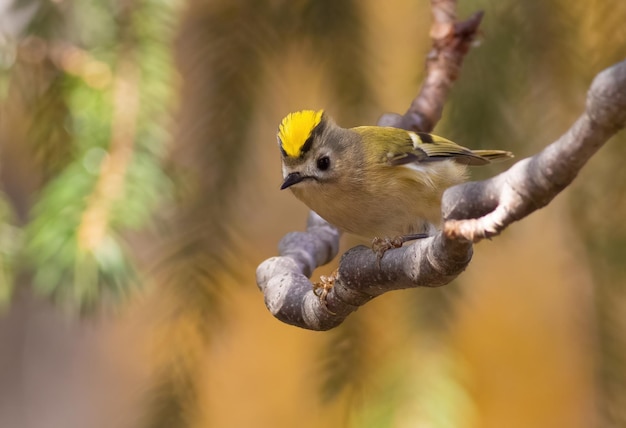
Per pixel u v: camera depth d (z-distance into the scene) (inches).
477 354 213.0
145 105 139.5
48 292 138.9
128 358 169.6
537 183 121.8
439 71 139.9
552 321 210.4
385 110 141.9
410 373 139.5
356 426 139.7
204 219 140.2
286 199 207.3
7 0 139.7
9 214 139.6
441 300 140.0
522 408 210.8
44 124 139.8
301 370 219.5
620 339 140.2
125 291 139.3
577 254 140.3
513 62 140.3
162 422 140.1
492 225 127.4
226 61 140.3
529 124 140.4
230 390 219.6
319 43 140.7
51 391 156.9
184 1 139.9
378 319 140.2
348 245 142.4
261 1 140.3
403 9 141.9
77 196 139.0
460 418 139.3
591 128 114.9
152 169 139.3
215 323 140.2
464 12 140.4
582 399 209.3
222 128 140.4
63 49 139.6
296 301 136.1
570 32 140.0
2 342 150.9
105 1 139.5
